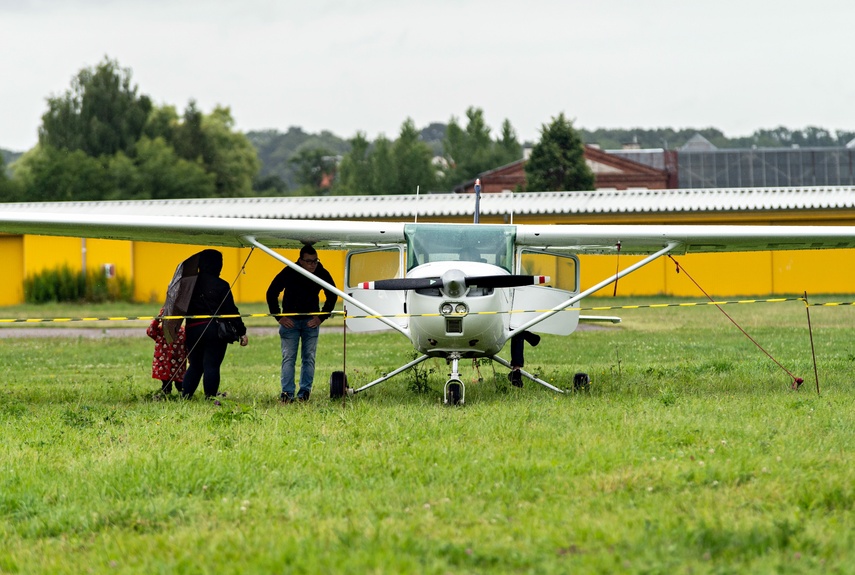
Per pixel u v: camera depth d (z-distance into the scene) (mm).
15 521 19453
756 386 37031
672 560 15672
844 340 59000
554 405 31703
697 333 68438
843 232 37812
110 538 17969
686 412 29516
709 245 39594
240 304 118688
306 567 15664
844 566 15164
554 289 39719
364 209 119938
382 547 16578
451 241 36531
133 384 42938
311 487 20969
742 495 19375
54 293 121625
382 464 22734
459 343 33969
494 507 19109
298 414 30984
